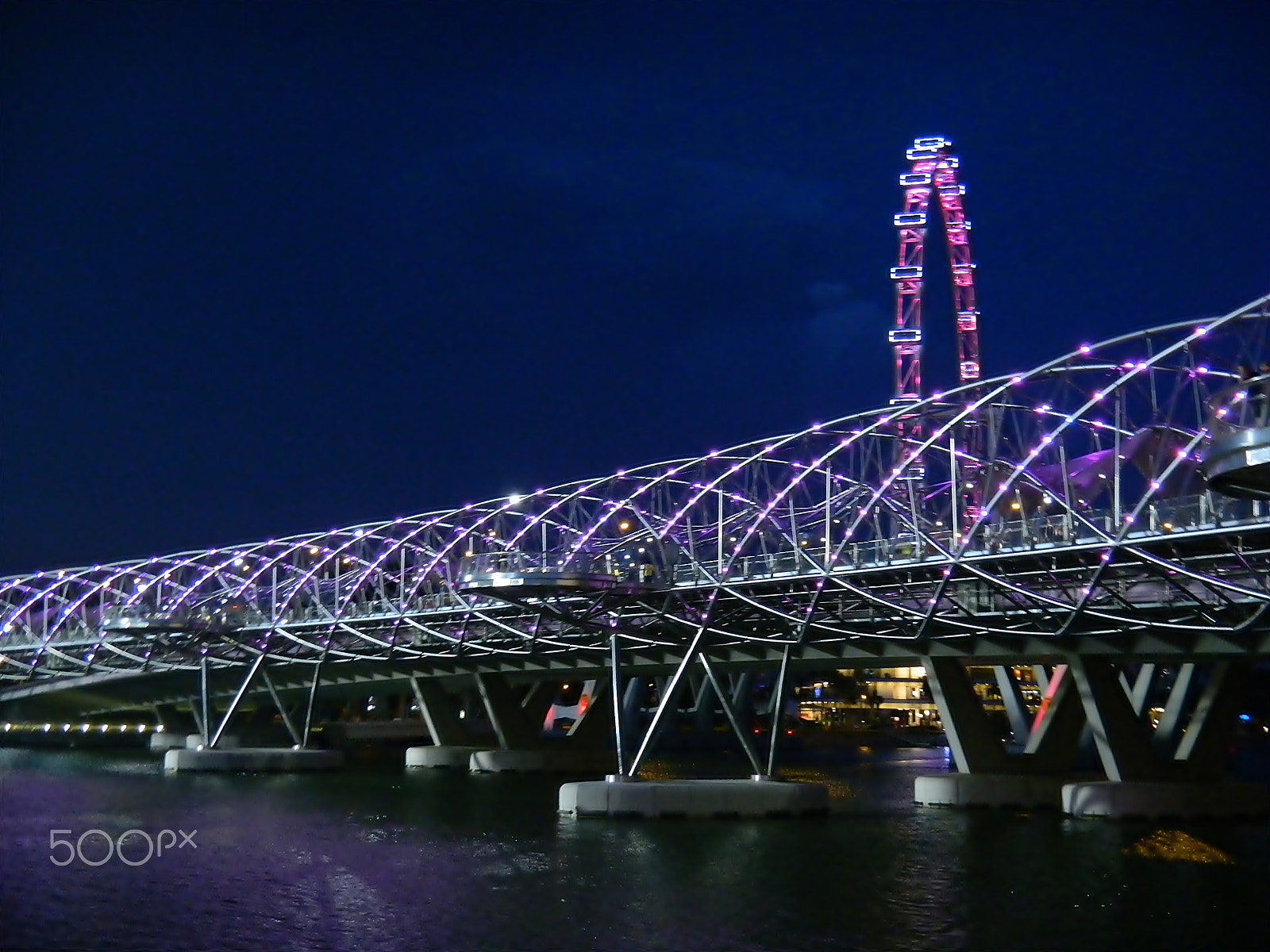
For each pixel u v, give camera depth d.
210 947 47.06
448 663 117.25
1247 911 51.75
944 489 81.44
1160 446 68.81
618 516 99.19
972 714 84.62
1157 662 73.25
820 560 80.00
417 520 119.94
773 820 77.19
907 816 78.12
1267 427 40.28
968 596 77.12
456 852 65.75
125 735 167.88
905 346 171.12
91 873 59.75
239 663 124.69
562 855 64.56
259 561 135.88
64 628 157.75
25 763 121.38
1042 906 52.66
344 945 47.34
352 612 113.06
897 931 48.97
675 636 90.94
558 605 86.44
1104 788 74.81
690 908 52.44
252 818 79.31
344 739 167.62
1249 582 65.06
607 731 124.81
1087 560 68.06
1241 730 172.12
